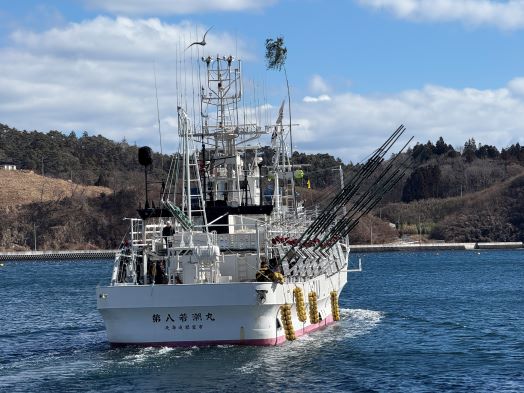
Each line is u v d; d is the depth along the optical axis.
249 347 57.84
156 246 64.56
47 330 85.38
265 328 57.94
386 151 67.88
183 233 61.94
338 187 128.88
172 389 49.88
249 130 76.38
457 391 52.50
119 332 58.00
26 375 54.50
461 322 88.12
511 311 102.19
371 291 141.25
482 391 52.59
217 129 74.50
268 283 56.66
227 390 49.81
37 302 128.38
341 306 110.62
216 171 75.06
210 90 74.94
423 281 169.12
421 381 55.16
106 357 57.00
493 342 72.69
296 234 72.12
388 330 79.25
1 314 108.00
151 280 61.66
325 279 75.56
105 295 57.06
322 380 53.75
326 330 76.25
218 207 68.31
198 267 60.53
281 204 91.38
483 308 106.44
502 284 157.62
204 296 56.34
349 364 59.03
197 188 71.19
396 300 121.31
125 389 50.00
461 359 63.44
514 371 58.88
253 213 68.88
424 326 83.56
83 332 82.25
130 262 62.19
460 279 175.12
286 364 55.91
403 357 63.50
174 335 57.56
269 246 63.34
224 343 57.62
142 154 65.56
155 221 75.88
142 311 57.09
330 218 66.62
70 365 57.06
